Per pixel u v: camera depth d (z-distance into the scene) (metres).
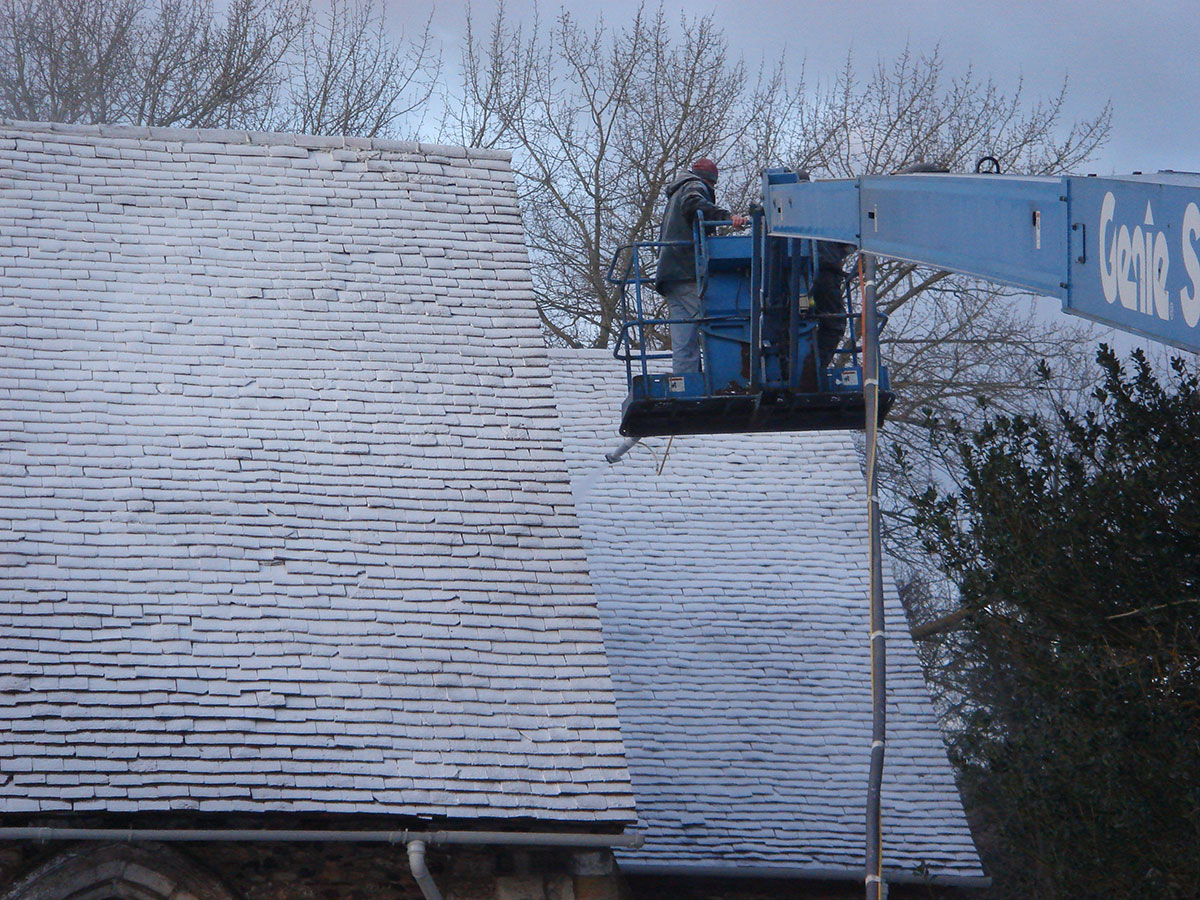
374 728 45.69
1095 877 49.50
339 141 63.31
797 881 57.53
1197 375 54.47
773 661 65.00
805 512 72.56
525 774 45.69
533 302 59.34
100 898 43.84
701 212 50.44
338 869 45.44
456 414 55.03
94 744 43.31
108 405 52.00
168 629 46.53
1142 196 25.11
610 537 69.25
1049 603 51.28
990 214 31.33
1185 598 48.44
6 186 57.25
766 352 49.84
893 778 61.16
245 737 44.56
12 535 47.44
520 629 49.41
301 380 54.69
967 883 57.59
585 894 46.03
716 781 59.47
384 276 58.75
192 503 50.03
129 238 57.19
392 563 50.19
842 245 50.81
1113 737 47.78
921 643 103.50
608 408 76.88
